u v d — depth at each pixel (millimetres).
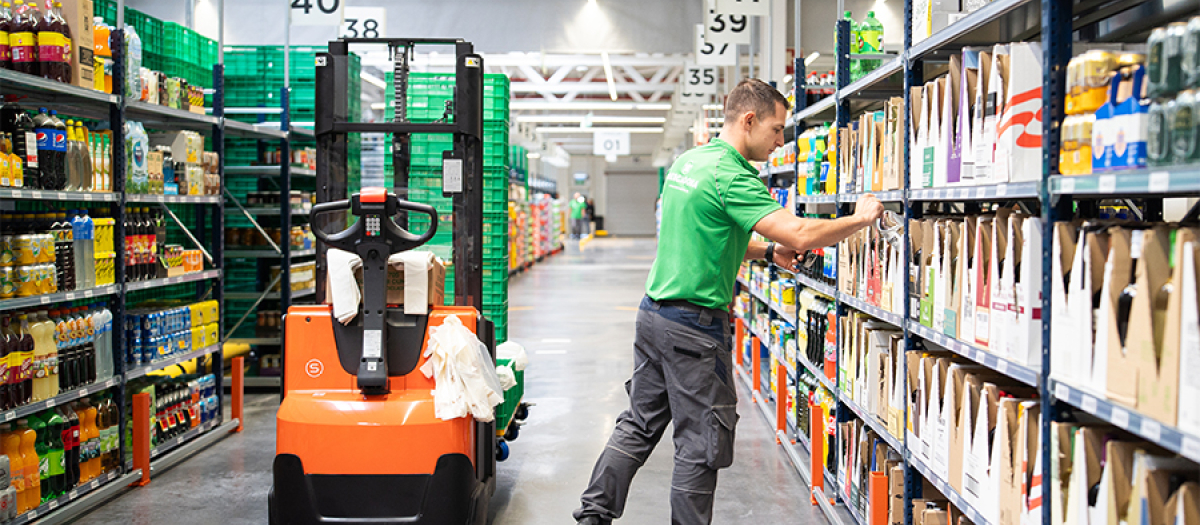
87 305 4312
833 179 3980
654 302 2994
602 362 8000
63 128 3748
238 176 6719
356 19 9633
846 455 3684
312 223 3082
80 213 4000
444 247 4238
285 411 3018
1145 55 1683
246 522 3783
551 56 14469
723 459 2914
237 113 6648
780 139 3092
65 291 3773
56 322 3752
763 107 2994
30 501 3514
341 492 2982
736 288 8039
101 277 4051
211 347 5191
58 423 3721
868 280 3311
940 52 2840
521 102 17688
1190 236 1403
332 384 3141
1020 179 1996
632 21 11742
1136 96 1540
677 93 16641
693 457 2896
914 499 2775
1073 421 1829
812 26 10656
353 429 2971
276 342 6512
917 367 2734
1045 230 1826
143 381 4715
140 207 4594
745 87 3018
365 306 3078
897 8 10719
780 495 4121
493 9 11719
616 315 11430
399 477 2984
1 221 3641
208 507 3979
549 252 24781
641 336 3039
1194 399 1353
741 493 4148
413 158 4207
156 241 4629
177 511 3920
